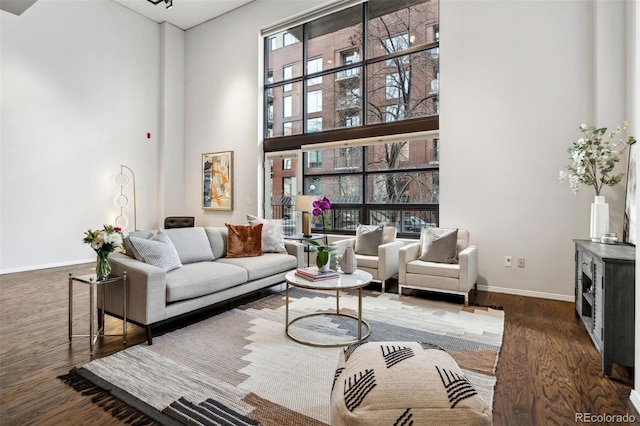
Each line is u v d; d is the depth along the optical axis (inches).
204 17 265.1
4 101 196.5
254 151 246.8
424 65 189.9
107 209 243.8
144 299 99.8
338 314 126.3
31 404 70.9
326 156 221.3
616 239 114.0
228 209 259.0
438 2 186.1
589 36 140.8
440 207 171.8
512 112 155.6
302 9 220.8
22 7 178.2
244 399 72.8
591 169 130.7
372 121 206.2
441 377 49.4
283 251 165.0
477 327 114.3
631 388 77.1
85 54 231.1
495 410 69.3
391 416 44.2
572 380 80.6
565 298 145.6
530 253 152.7
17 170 201.9
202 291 116.0
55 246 217.3
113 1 244.5
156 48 273.1
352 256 116.0
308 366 87.0
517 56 154.3
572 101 144.0
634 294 80.1
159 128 274.8
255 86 245.3
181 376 81.9
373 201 204.7
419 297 150.9
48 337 105.7
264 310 132.0
